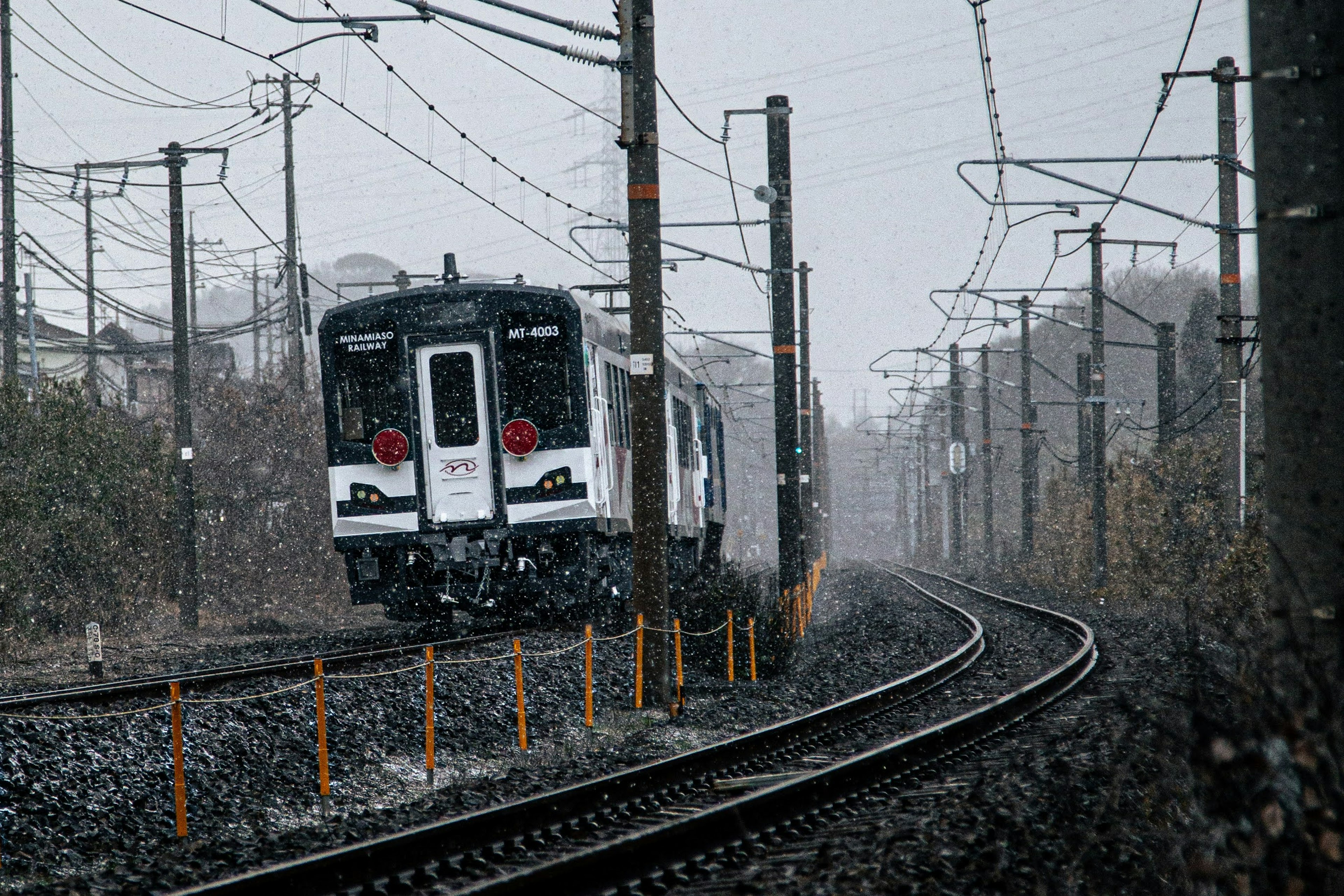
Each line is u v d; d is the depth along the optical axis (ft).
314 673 162.71
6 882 90.53
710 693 208.44
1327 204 66.85
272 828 111.86
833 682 228.02
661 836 90.43
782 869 88.38
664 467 187.32
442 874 89.15
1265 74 68.54
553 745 154.10
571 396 222.89
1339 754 63.10
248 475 389.19
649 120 183.21
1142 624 329.11
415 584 230.68
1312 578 67.56
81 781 114.93
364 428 225.15
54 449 287.89
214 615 343.67
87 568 282.97
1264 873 62.69
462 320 222.89
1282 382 68.49
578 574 226.58
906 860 83.46
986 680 226.99
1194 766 68.85
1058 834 92.99
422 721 154.20
